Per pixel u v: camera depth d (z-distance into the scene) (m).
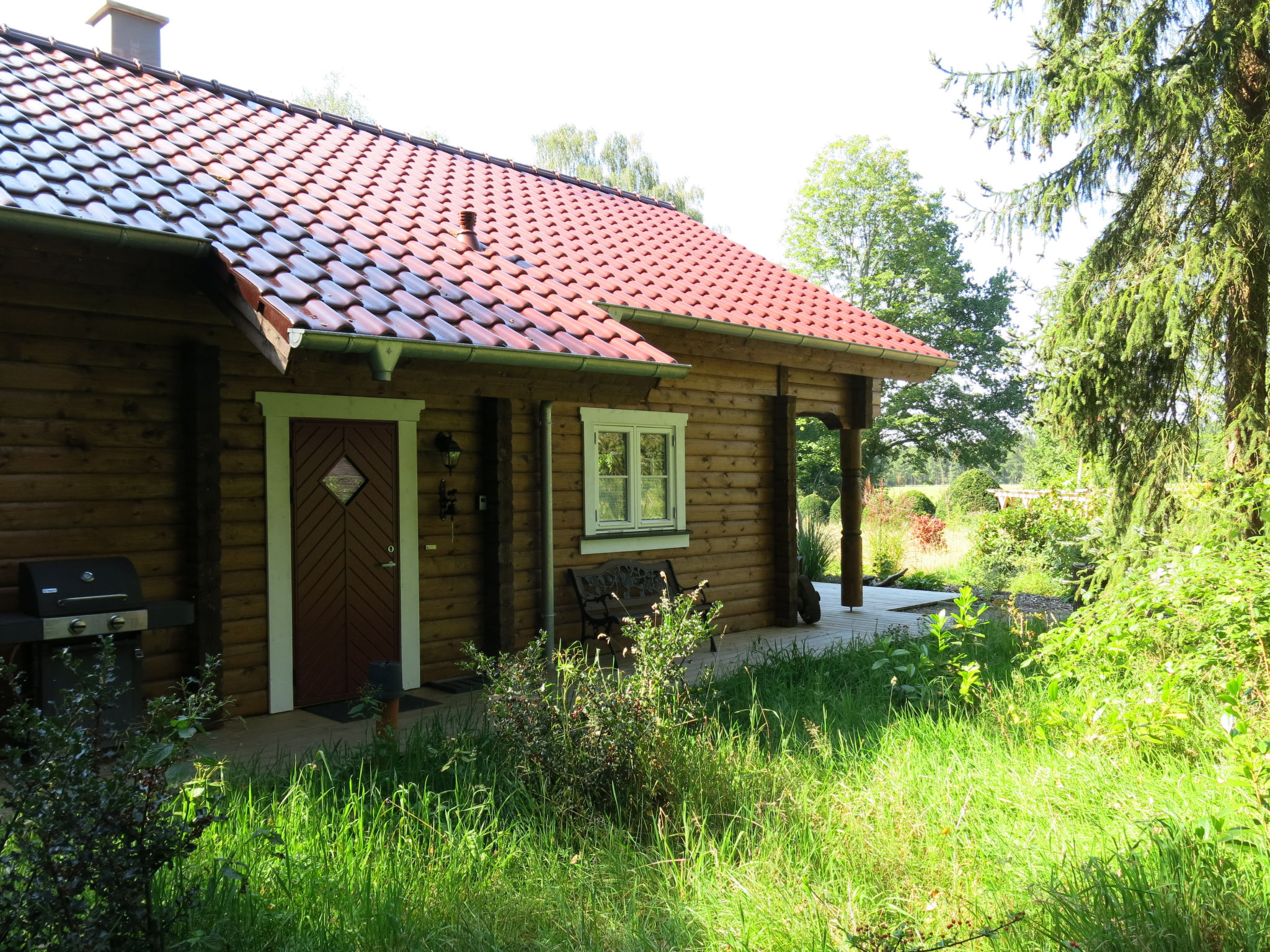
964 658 6.91
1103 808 4.30
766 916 3.45
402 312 6.18
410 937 3.35
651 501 10.27
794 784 4.75
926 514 22.88
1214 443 8.80
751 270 12.47
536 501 9.02
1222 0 8.25
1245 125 8.09
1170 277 8.20
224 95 10.32
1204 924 3.18
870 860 3.88
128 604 5.67
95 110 7.76
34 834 2.84
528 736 4.75
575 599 9.35
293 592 7.30
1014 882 3.63
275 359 5.45
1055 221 9.09
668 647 5.35
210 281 5.95
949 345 32.78
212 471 6.58
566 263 9.35
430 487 8.25
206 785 3.98
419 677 8.10
